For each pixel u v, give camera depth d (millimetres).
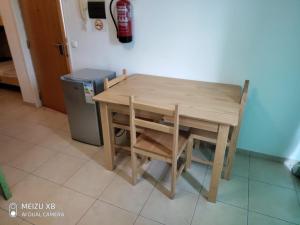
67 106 2400
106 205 1722
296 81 1862
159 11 2078
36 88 3334
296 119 1983
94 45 2527
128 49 2369
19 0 2807
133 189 1867
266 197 1791
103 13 2307
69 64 2754
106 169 2105
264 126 2119
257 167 2117
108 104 1799
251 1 1761
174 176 1660
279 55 1836
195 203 1733
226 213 1651
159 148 1675
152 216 1630
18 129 2809
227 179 1959
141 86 2012
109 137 1927
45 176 2018
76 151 2375
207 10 1912
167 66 2264
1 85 4332
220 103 1652
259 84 1989
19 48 3068
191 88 1963
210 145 2398
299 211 1675
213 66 2080
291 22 1712
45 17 2648
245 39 1888
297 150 2086
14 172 2064
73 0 2396
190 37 2059
